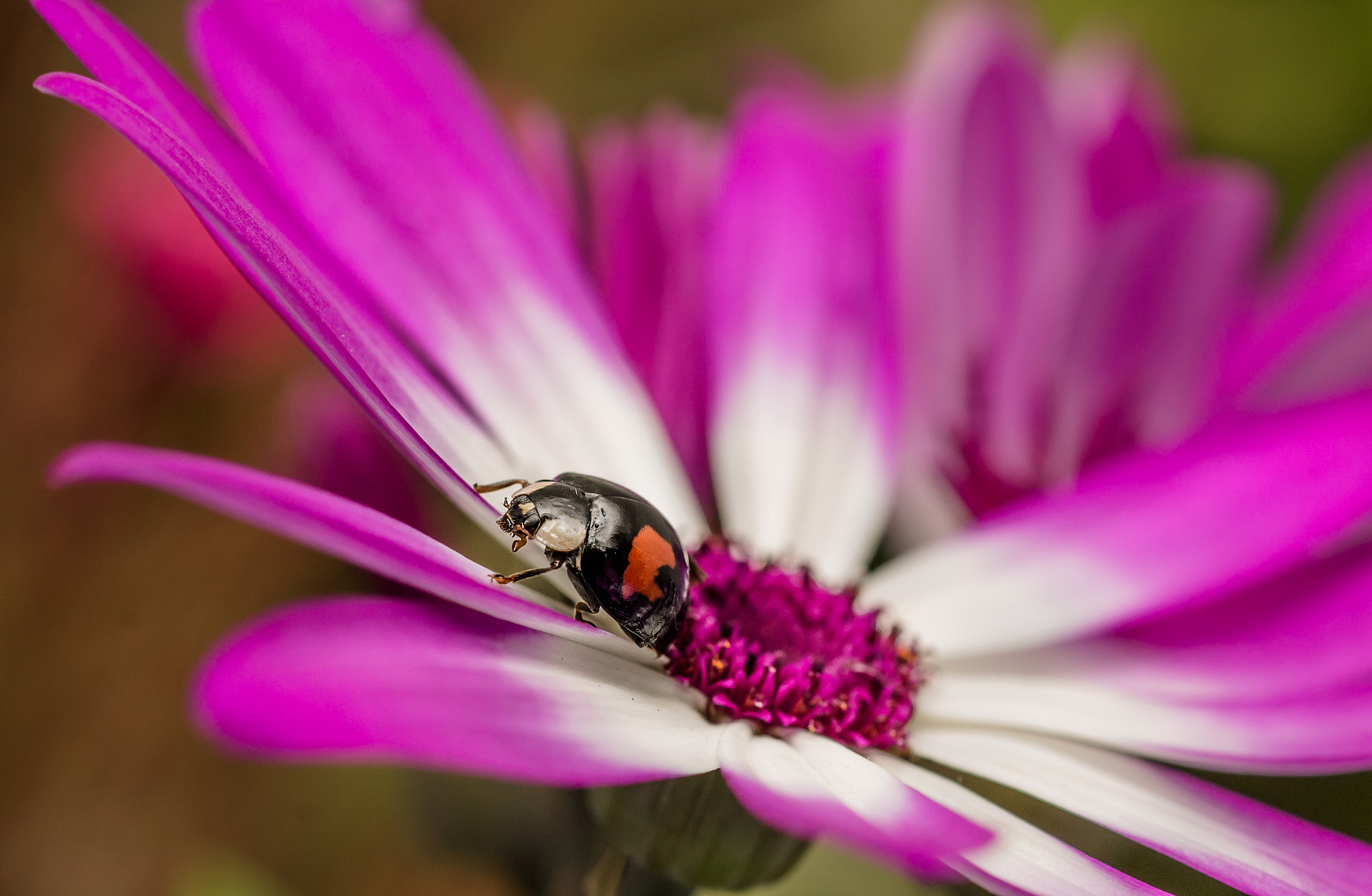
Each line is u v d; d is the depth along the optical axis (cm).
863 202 13
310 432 12
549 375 11
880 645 11
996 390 13
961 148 13
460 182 11
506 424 11
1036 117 13
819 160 13
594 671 11
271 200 10
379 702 10
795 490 12
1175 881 12
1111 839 12
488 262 11
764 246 13
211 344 16
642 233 12
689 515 12
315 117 11
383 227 11
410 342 11
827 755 11
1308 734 11
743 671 11
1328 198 13
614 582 10
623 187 12
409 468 12
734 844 11
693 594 11
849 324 13
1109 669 12
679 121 13
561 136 12
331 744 9
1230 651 12
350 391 10
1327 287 13
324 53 11
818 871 14
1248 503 12
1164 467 12
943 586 12
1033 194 13
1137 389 13
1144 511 12
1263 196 13
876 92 14
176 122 10
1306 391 13
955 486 13
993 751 11
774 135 13
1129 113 13
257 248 10
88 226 16
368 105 11
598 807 11
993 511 13
